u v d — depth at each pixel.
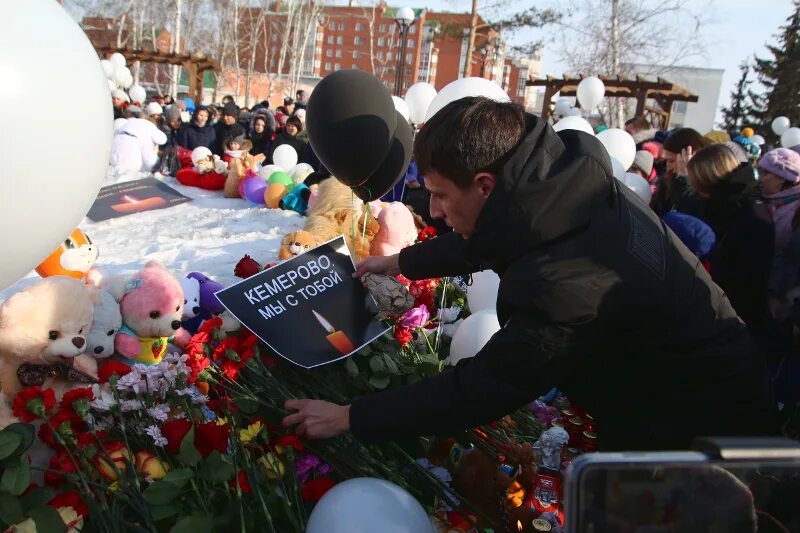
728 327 1.52
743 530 0.87
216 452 1.73
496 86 4.72
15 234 1.19
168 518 1.70
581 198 1.37
